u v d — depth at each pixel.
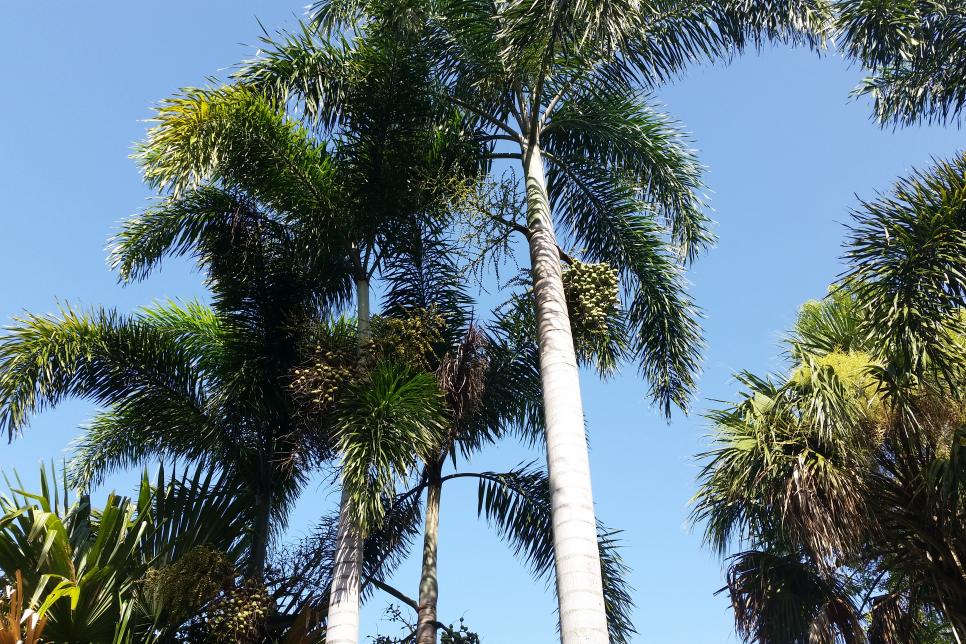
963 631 7.99
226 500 10.00
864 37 9.69
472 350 9.54
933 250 7.32
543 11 8.11
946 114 9.83
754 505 8.99
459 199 8.70
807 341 10.39
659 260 10.38
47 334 10.33
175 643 8.76
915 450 8.66
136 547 9.00
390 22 9.97
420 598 9.51
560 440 7.26
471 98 10.19
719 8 10.31
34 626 6.75
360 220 10.20
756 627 8.77
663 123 10.43
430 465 10.39
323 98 10.05
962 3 9.61
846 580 8.80
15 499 8.73
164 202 10.79
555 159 10.41
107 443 12.44
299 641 9.09
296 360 10.59
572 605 6.41
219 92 9.49
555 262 8.59
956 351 7.93
